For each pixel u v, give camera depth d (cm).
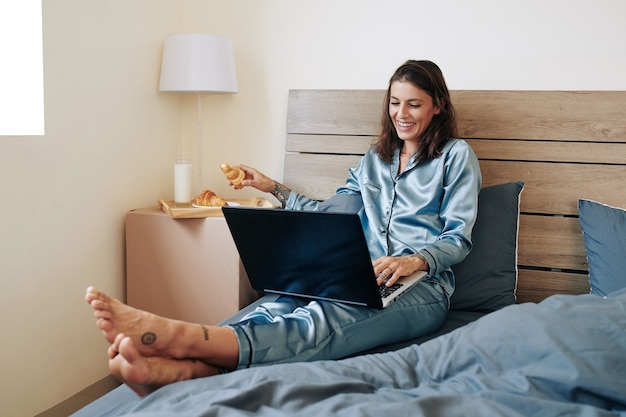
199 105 245
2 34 186
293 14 245
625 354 109
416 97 186
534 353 113
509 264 190
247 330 130
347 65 240
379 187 199
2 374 176
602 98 206
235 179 219
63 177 195
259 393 102
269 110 251
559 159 211
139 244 219
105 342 220
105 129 213
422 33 230
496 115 217
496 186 202
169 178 254
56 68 189
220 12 253
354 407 97
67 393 203
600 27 212
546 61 218
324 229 135
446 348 124
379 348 155
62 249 196
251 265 157
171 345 119
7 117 189
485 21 223
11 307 178
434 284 173
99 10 206
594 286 184
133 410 102
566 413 97
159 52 242
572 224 208
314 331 138
